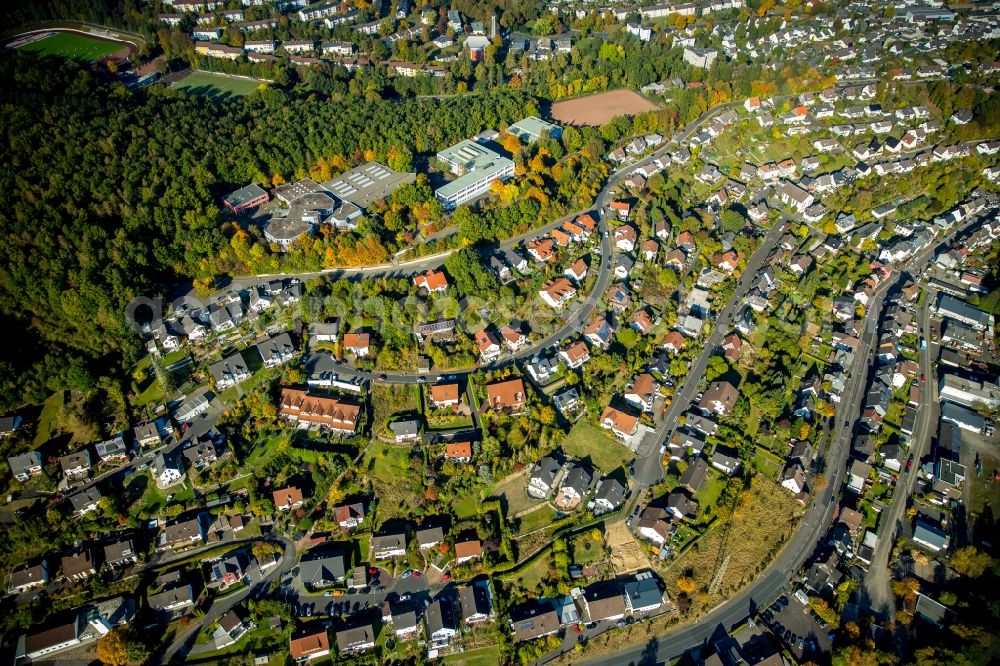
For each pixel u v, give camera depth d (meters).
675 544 168.00
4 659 150.75
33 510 175.12
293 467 182.00
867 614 156.75
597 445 189.88
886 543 170.25
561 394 198.88
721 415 195.88
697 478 178.00
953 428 194.50
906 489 181.38
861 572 164.38
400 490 178.62
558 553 164.25
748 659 146.62
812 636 152.88
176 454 184.25
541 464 182.50
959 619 153.50
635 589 158.62
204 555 166.75
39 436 191.38
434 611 154.25
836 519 174.12
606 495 175.50
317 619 155.88
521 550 167.75
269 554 164.75
